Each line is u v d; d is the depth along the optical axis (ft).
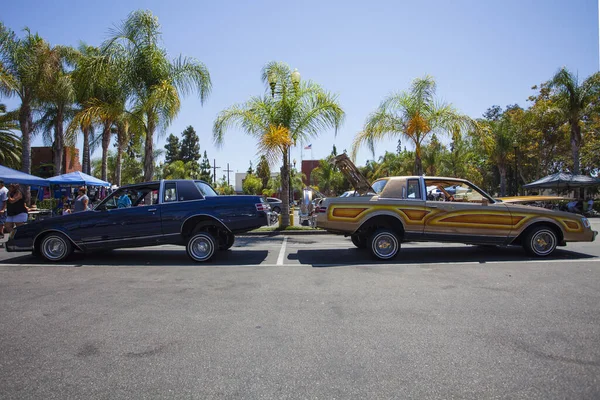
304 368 10.78
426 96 51.85
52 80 68.54
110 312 15.79
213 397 9.32
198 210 27.04
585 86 76.13
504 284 19.71
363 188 44.65
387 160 140.56
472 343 12.34
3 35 64.13
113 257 29.73
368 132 53.52
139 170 149.69
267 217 27.73
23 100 69.72
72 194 76.13
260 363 11.10
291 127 49.67
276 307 16.34
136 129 49.67
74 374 10.51
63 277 22.47
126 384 9.96
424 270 23.36
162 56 48.01
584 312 15.20
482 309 15.69
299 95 49.32
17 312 15.85
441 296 17.66
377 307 16.16
